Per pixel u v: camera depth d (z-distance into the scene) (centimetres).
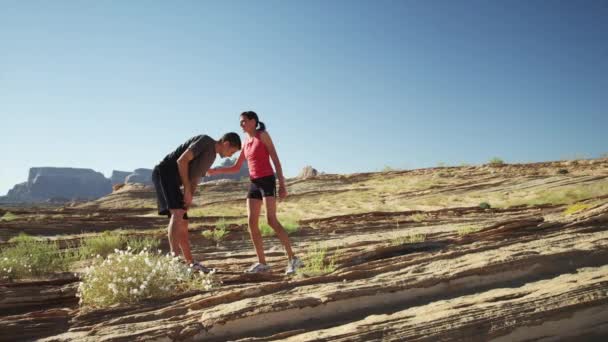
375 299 420
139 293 413
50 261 628
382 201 2611
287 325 375
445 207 2175
